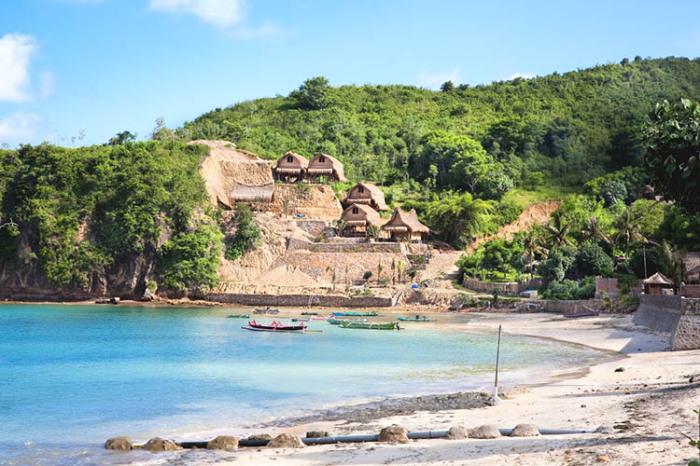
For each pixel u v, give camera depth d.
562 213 143.12
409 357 62.84
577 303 100.56
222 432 33.50
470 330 88.94
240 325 95.50
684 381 41.12
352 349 69.00
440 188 182.38
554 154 192.50
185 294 137.12
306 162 173.50
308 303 127.25
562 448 24.50
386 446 27.66
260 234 146.62
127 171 147.00
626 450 23.14
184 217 142.12
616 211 151.00
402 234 148.25
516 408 36.06
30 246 141.88
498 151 192.50
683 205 34.59
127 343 74.25
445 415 35.09
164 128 199.38
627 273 109.75
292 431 33.09
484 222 154.12
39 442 31.78
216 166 166.88
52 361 60.38
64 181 147.50
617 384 42.84
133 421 36.38
